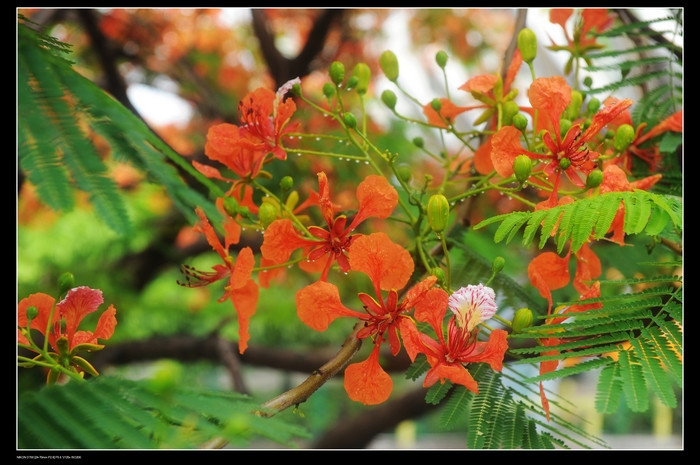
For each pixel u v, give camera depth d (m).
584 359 0.84
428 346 0.85
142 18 2.53
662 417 3.01
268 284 0.95
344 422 2.13
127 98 1.82
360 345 0.86
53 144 0.76
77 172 0.75
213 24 2.66
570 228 0.83
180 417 0.75
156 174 0.81
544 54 1.46
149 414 0.75
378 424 2.08
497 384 0.89
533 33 0.98
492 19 2.88
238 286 0.90
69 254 2.35
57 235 2.37
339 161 1.68
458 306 0.85
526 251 1.35
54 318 0.88
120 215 0.75
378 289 0.86
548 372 0.82
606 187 0.90
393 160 0.94
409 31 2.85
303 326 2.54
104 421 0.74
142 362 2.27
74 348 0.87
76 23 2.17
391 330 0.86
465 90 0.99
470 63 2.93
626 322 0.84
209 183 0.85
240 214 0.94
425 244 0.97
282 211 0.95
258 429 0.75
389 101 1.01
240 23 2.68
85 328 2.17
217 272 0.95
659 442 2.95
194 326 2.39
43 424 0.74
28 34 0.80
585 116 1.01
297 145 1.61
